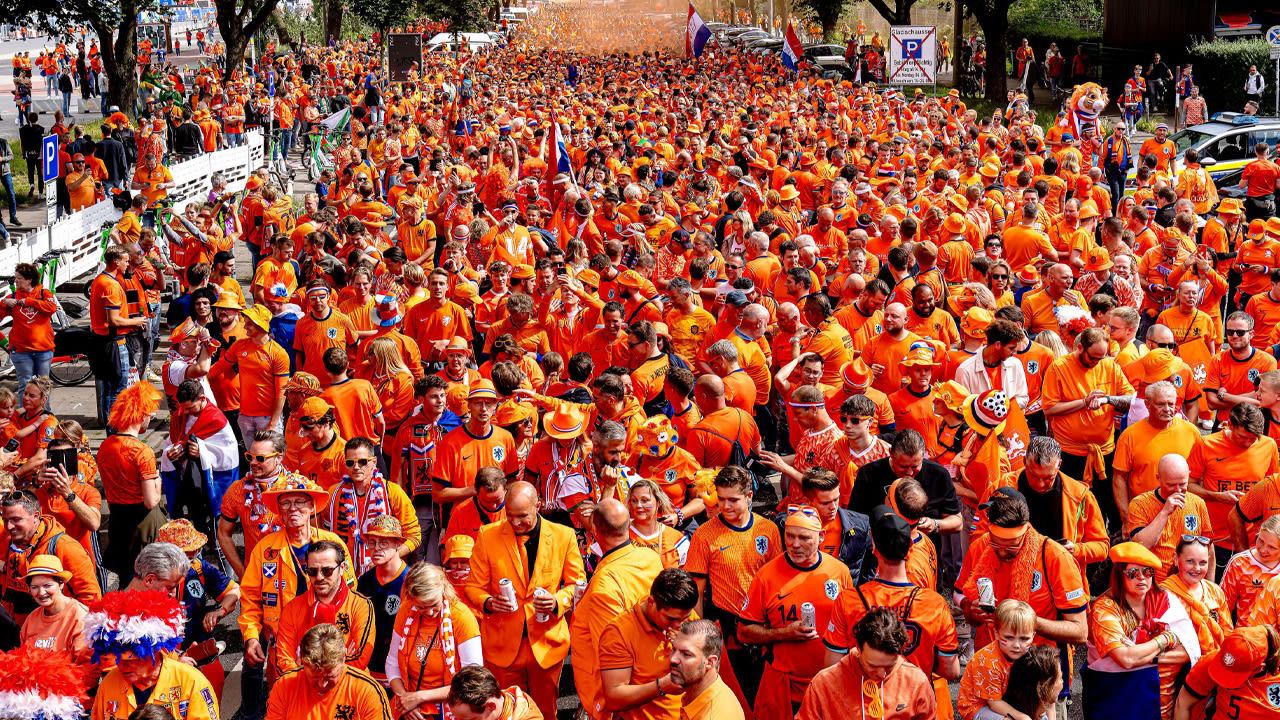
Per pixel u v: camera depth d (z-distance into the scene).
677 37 70.88
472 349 10.99
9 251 15.87
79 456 7.91
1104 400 8.23
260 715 6.60
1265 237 12.79
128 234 15.00
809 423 7.62
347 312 10.25
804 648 5.75
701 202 14.20
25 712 4.85
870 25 74.62
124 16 32.00
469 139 25.28
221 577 6.61
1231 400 9.30
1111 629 5.71
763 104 30.45
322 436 7.62
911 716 5.13
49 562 6.19
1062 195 16.11
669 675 5.27
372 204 15.02
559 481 7.49
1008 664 5.36
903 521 5.59
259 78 46.62
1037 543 6.00
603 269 10.76
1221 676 5.67
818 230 13.64
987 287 10.95
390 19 67.62
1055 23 52.84
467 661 5.76
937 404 7.71
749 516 6.23
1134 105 35.81
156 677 5.29
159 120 26.69
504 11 91.00
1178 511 6.98
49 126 35.97
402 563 6.47
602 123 25.12
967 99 44.22
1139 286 11.97
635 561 5.69
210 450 8.52
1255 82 35.62
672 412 8.68
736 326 10.24
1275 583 6.12
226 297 9.43
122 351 11.63
